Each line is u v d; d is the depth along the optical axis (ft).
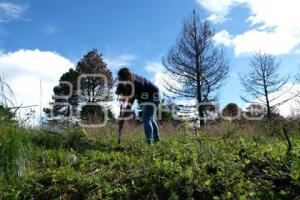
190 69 49.73
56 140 13.70
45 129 14.73
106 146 14.28
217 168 10.37
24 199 9.58
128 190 9.75
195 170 10.14
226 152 11.69
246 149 11.89
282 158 10.70
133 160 11.55
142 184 9.95
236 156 11.21
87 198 9.64
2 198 9.30
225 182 9.68
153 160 11.13
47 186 9.95
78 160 11.78
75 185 9.93
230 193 9.14
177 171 10.13
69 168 10.78
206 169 10.44
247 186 9.46
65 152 12.66
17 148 10.57
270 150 11.55
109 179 10.34
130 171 10.68
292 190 9.46
